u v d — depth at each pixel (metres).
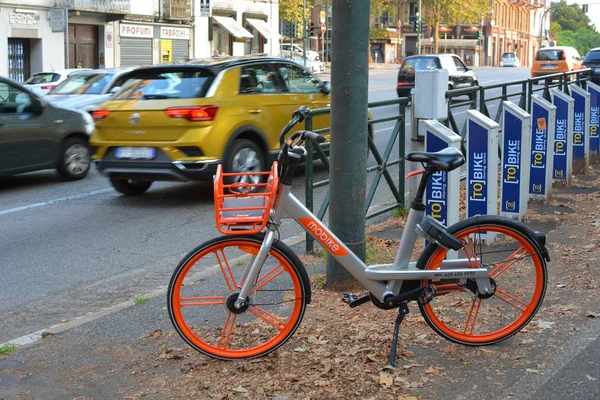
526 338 4.61
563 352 4.39
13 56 33.34
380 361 4.34
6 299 6.39
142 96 9.95
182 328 4.40
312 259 6.74
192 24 43.69
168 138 9.72
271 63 10.88
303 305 4.44
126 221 9.20
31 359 4.61
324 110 7.09
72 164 12.22
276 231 4.66
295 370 4.29
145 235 8.51
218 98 9.80
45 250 7.91
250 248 4.36
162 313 5.38
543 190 8.70
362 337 4.67
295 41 72.56
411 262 4.52
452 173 6.07
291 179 4.33
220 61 10.24
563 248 6.63
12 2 32.50
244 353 4.44
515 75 49.47
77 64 36.59
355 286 5.59
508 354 4.41
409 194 8.70
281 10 55.69
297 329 4.84
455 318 4.84
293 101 10.93
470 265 4.46
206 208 9.90
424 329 4.81
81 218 9.40
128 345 4.79
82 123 12.27
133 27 39.41
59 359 4.60
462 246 4.40
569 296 5.34
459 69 27.97
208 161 9.65
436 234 4.36
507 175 7.62
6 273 7.12
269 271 4.43
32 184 11.97
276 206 4.32
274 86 10.77
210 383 4.16
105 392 4.13
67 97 16.39
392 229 7.95
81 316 5.88
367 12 5.27
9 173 11.22
